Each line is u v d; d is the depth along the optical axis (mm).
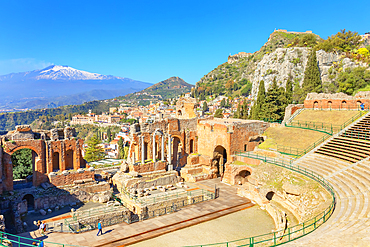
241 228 32719
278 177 41375
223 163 58656
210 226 33375
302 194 35219
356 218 22703
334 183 33406
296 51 155750
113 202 39125
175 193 43375
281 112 77375
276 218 33875
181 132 56562
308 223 26875
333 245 17453
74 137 42719
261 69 176875
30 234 29203
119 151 131375
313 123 57000
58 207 36781
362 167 34406
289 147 49844
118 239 28734
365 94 57406
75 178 41312
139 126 50625
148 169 49812
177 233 31438
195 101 63906
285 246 19703
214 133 55188
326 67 126875
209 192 44594
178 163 56438
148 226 32625
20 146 37844
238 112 113188
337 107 61281
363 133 43906
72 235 29422
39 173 39594
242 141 54594
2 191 36031
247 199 42500
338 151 41969
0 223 25938
